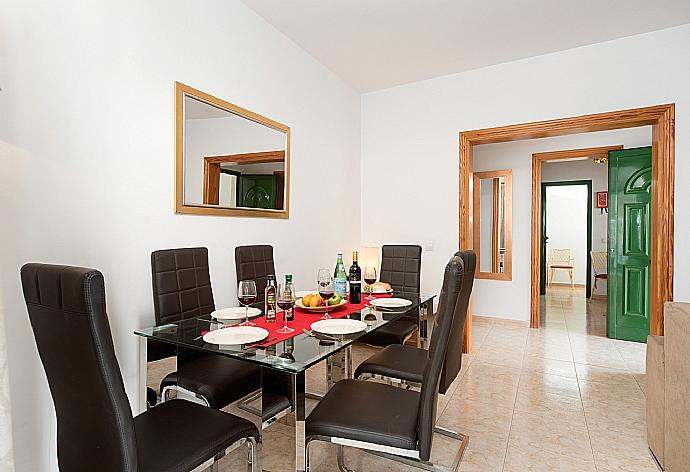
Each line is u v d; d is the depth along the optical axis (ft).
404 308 7.95
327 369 8.02
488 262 18.78
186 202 8.27
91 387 3.69
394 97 15.03
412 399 5.86
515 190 17.89
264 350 5.34
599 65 11.76
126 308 7.21
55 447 6.18
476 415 8.73
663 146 11.02
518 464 6.90
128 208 7.24
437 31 11.03
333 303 7.67
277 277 11.04
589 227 25.58
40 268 3.85
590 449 7.39
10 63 5.65
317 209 12.87
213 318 7.21
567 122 12.16
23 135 5.80
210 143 8.88
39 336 4.00
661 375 6.79
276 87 10.94
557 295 27.09
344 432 5.08
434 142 14.29
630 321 14.69
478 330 16.38
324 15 10.27
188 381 6.15
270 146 10.71
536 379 10.86
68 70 6.32
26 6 5.81
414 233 14.66
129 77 7.22
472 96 13.61
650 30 11.03
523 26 10.79
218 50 9.08
